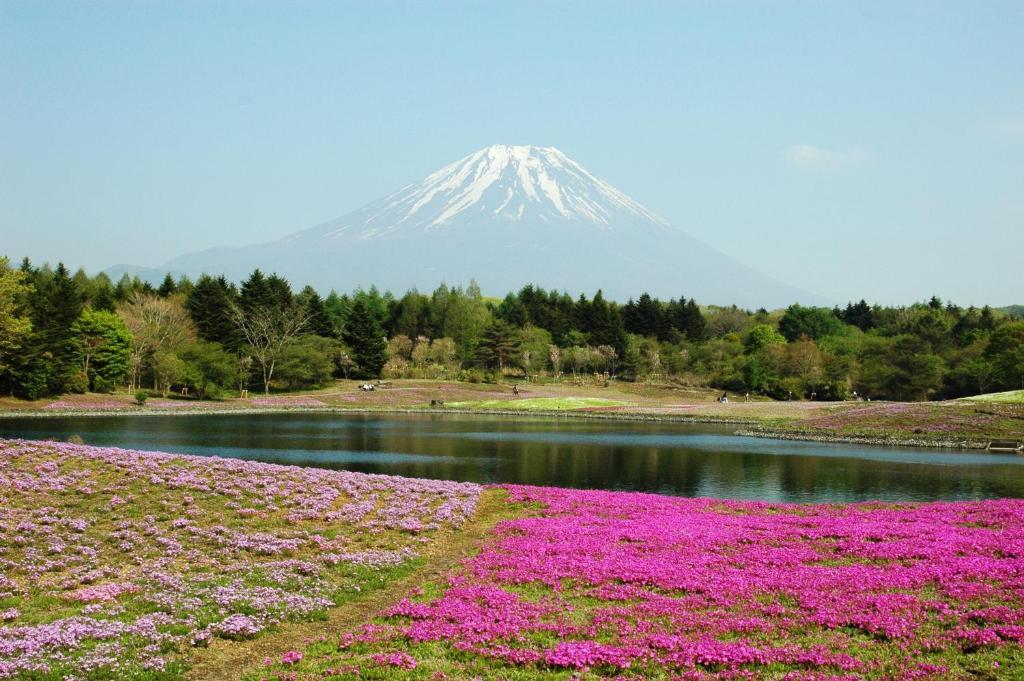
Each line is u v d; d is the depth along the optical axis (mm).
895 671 13734
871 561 21828
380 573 21234
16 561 20438
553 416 96875
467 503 31219
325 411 99562
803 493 39219
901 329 164250
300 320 137250
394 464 48406
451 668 14367
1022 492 39219
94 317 99688
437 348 152250
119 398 96375
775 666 14188
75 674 13594
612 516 29359
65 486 28344
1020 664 13906
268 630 16656
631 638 15578
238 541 23562
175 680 13984
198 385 105062
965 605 17109
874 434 65000
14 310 88625
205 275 129125
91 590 18641
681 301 196625
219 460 36062
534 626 16391
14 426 67688
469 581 20078
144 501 27453
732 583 19328
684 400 128625
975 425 65312
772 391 135125
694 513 30188
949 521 27625
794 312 184125
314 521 27047
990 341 121000
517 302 188125
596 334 169000
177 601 17844
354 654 15195
